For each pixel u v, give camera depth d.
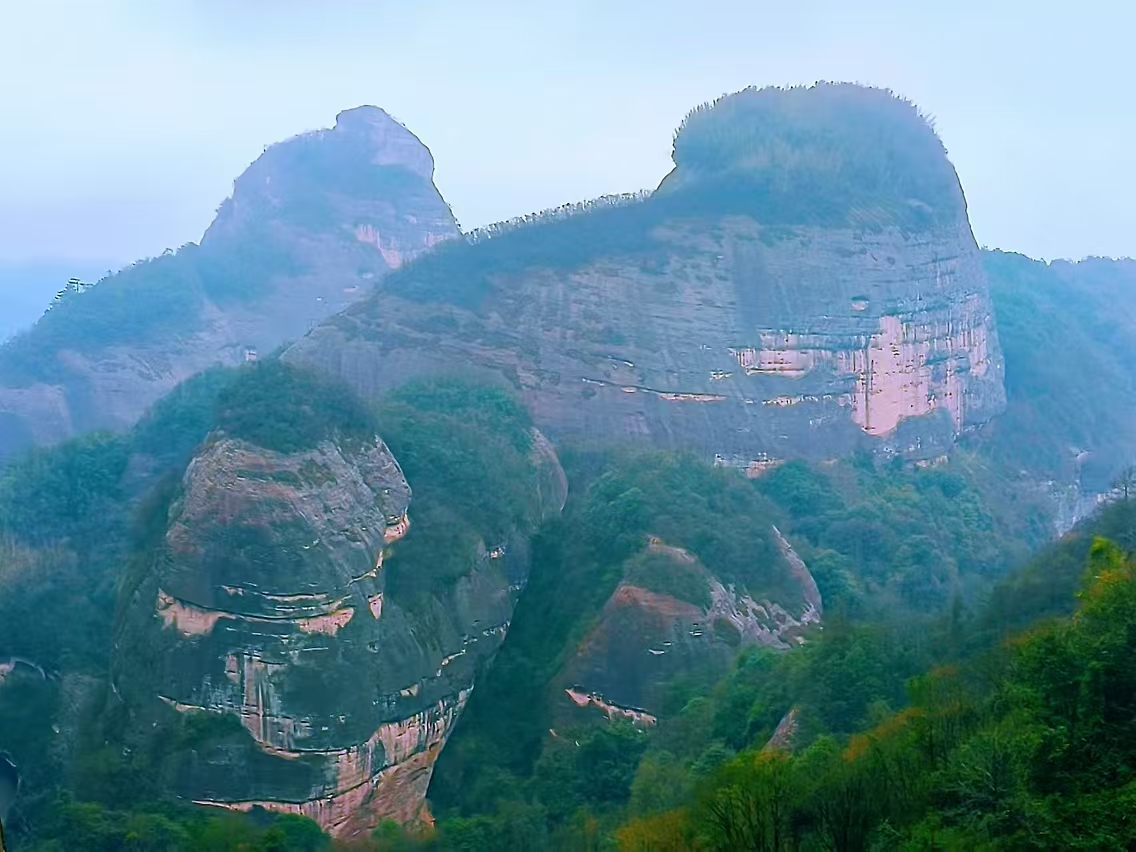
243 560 75.88
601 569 95.12
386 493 87.56
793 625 95.38
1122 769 36.09
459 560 89.25
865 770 43.00
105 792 73.25
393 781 79.25
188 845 65.25
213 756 73.56
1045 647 40.06
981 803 37.41
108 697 83.62
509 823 69.31
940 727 43.78
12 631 93.75
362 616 78.88
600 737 76.19
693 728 73.12
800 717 62.25
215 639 75.88
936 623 73.94
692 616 86.00
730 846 43.03
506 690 88.69
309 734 74.31
